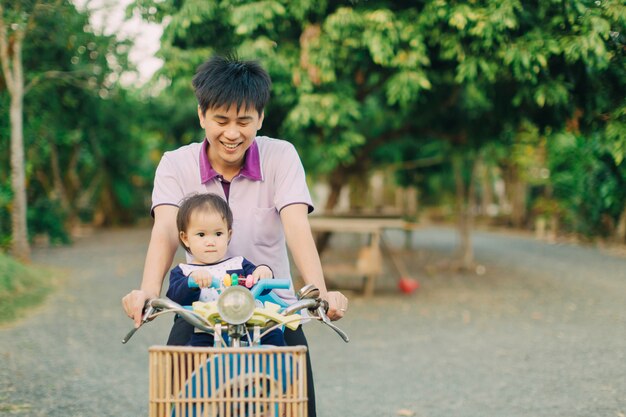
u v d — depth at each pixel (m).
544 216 22.03
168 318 8.38
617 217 17.64
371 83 9.89
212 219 2.72
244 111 2.66
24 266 11.08
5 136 13.87
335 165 12.68
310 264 2.74
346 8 7.63
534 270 13.34
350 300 9.82
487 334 7.49
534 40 6.38
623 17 5.67
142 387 5.41
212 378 2.13
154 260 2.75
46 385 5.41
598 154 7.03
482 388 5.38
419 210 31.66
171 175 2.95
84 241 20.41
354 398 5.12
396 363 6.20
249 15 7.41
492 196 32.78
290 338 2.90
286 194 2.87
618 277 12.23
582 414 4.70
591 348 6.77
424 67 8.94
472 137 12.20
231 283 2.50
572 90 6.90
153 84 8.13
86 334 7.35
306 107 8.38
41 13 11.30
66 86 13.62
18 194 12.91
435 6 7.09
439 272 13.12
